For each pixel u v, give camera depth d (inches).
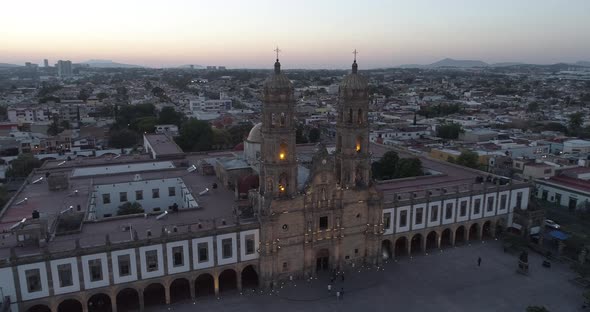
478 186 4293.8
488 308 3090.6
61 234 3043.8
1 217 3353.8
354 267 3671.3
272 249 3282.5
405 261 3809.1
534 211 4200.3
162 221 3334.2
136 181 4284.0
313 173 3329.2
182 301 3157.0
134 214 3479.3
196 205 3715.6
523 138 7401.6
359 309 3070.9
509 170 5556.1
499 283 3442.4
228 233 3164.4
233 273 3585.1
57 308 2787.9
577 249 3831.2
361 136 3467.0
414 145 6924.2
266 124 3154.5
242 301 3154.5
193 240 3065.9
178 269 3063.5
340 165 3516.2
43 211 3506.4
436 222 3988.7
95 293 2866.6
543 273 3599.9
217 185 4311.0
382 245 3993.6
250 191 3688.5
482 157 5974.4
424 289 3344.0
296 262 3430.1
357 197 3553.2
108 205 4212.6
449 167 5167.3
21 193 3998.5
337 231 3521.2
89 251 2787.9
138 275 2955.2
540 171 5334.6
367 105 3417.8
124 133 7667.3
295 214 3331.7
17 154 7071.9
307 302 3152.1
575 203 4847.4
